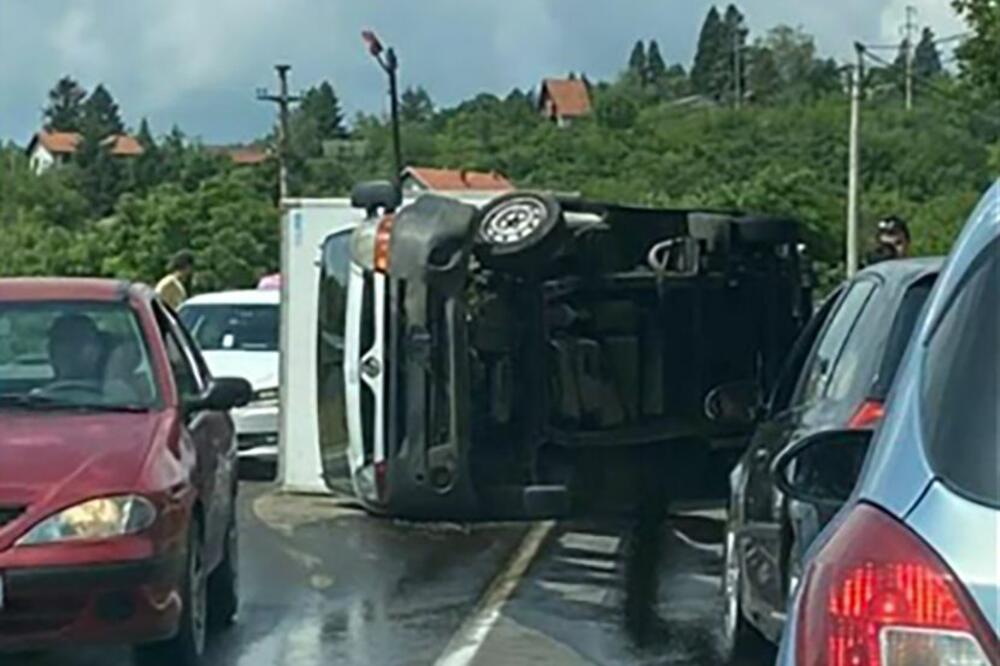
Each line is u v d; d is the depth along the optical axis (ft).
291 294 61.67
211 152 293.84
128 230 203.10
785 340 48.73
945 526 12.84
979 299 14.05
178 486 32.81
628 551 50.34
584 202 43.98
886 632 12.76
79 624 30.96
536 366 42.27
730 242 47.29
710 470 46.91
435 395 40.70
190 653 34.01
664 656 36.88
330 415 51.34
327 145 257.55
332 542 52.37
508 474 42.16
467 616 41.27
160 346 36.45
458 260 40.24
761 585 32.78
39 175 290.76
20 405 34.91
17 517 30.91
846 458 18.25
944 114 177.58
